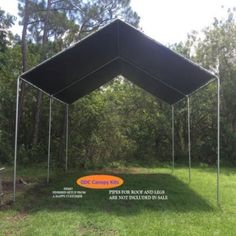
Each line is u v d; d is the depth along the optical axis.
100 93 15.88
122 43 7.70
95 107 14.65
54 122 14.82
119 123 15.59
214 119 16.11
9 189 8.82
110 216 6.17
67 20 15.96
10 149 14.21
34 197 7.85
